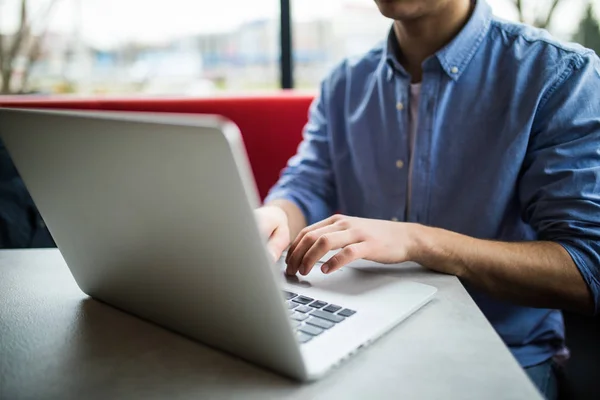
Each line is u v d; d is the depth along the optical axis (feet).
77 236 1.98
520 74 3.34
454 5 3.47
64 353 1.77
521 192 3.30
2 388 1.57
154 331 1.93
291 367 1.54
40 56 7.68
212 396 1.50
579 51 3.28
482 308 3.31
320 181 4.17
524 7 5.81
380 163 3.91
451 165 3.55
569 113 3.14
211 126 1.27
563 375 3.28
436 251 2.52
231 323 1.61
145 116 1.41
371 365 1.63
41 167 1.88
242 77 7.46
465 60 3.50
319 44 7.02
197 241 1.50
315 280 2.30
